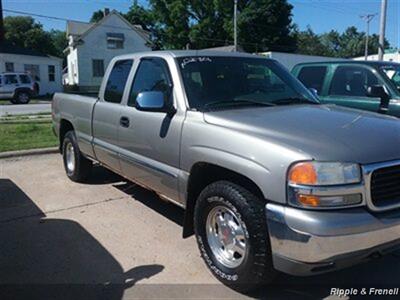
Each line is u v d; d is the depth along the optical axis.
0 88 28.53
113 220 5.00
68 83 49.38
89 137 5.75
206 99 3.96
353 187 2.83
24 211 5.34
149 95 3.91
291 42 58.88
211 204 3.50
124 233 4.61
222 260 3.51
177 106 3.96
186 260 3.98
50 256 4.09
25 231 4.71
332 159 2.84
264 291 3.44
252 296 3.38
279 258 2.96
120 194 5.96
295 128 3.24
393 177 2.99
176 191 3.97
